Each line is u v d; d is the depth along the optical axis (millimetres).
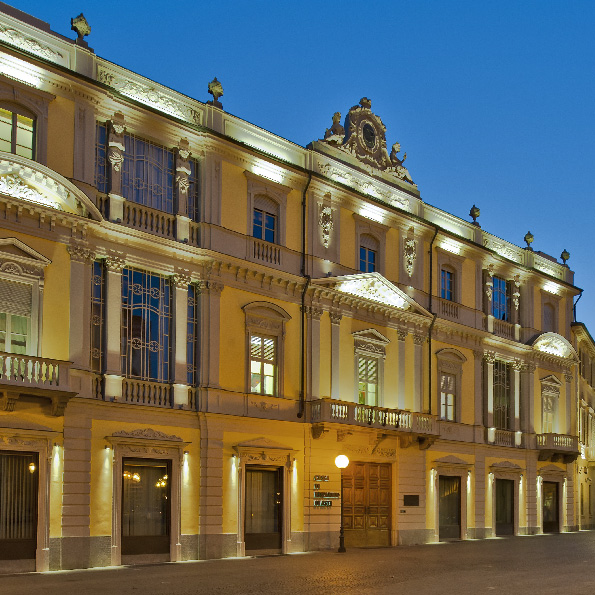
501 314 41938
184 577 20344
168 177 26984
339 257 32188
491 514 38531
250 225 29078
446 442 36250
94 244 24375
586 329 48375
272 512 28500
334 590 17984
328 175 32406
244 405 27719
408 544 33312
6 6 23641
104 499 23531
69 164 24016
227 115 28875
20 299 22438
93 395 23812
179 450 25688
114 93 25172
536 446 42281
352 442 31453
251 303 28438
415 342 35281
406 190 36625
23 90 23219
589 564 24562
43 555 21844
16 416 21828
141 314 25609
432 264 36875
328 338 31266
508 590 18344
